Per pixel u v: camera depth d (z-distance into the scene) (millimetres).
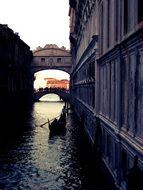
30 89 75312
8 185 16703
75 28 49406
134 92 10750
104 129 17609
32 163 21047
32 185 16703
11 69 46500
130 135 11195
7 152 24281
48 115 52344
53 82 134250
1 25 41719
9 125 39188
